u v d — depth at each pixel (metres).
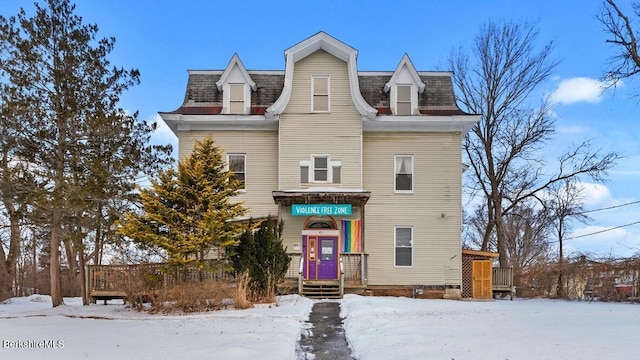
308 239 22.25
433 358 8.59
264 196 22.55
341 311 15.68
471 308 16.98
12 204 19.52
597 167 28.92
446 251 22.59
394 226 22.69
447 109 23.62
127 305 18.16
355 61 22.34
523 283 26.09
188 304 16.03
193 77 24.11
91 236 20.94
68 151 19.05
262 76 24.11
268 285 17.69
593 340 9.98
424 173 22.95
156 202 16.92
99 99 19.50
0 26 18.03
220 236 17.02
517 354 8.73
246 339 10.84
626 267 20.86
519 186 31.44
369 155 23.02
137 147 19.66
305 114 22.33
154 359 8.96
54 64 18.70
